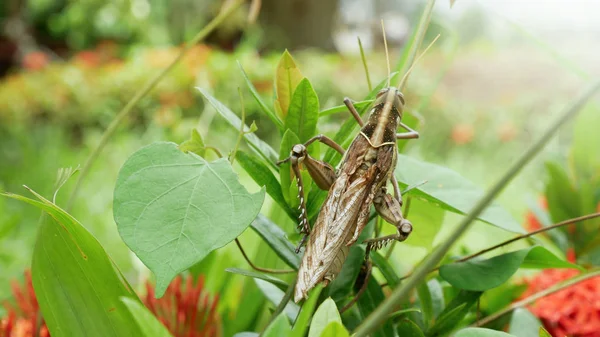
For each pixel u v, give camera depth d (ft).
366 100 0.82
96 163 3.81
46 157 3.89
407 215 0.95
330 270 0.69
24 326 0.96
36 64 6.95
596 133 1.24
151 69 5.52
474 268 0.82
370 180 0.73
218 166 0.69
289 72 0.81
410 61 0.79
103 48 8.69
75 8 10.34
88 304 0.72
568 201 1.18
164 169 0.67
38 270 0.73
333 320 0.59
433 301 0.92
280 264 1.13
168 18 9.80
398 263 1.09
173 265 0.62
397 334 0.81
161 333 0.58
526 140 5.50
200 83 3.50
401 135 0.81
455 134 5.27
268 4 10.67
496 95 6.95
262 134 5.24
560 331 0.95
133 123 5.33
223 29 9.82
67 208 0.92
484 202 0.55
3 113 5.19
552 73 6.61
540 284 1.06
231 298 1.26
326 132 1.07
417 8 0.95
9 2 9.12
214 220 0.65
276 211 1.16
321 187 0.77
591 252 1.18
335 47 11.00
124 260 2.35
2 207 1.65
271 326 0.58
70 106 5.34
